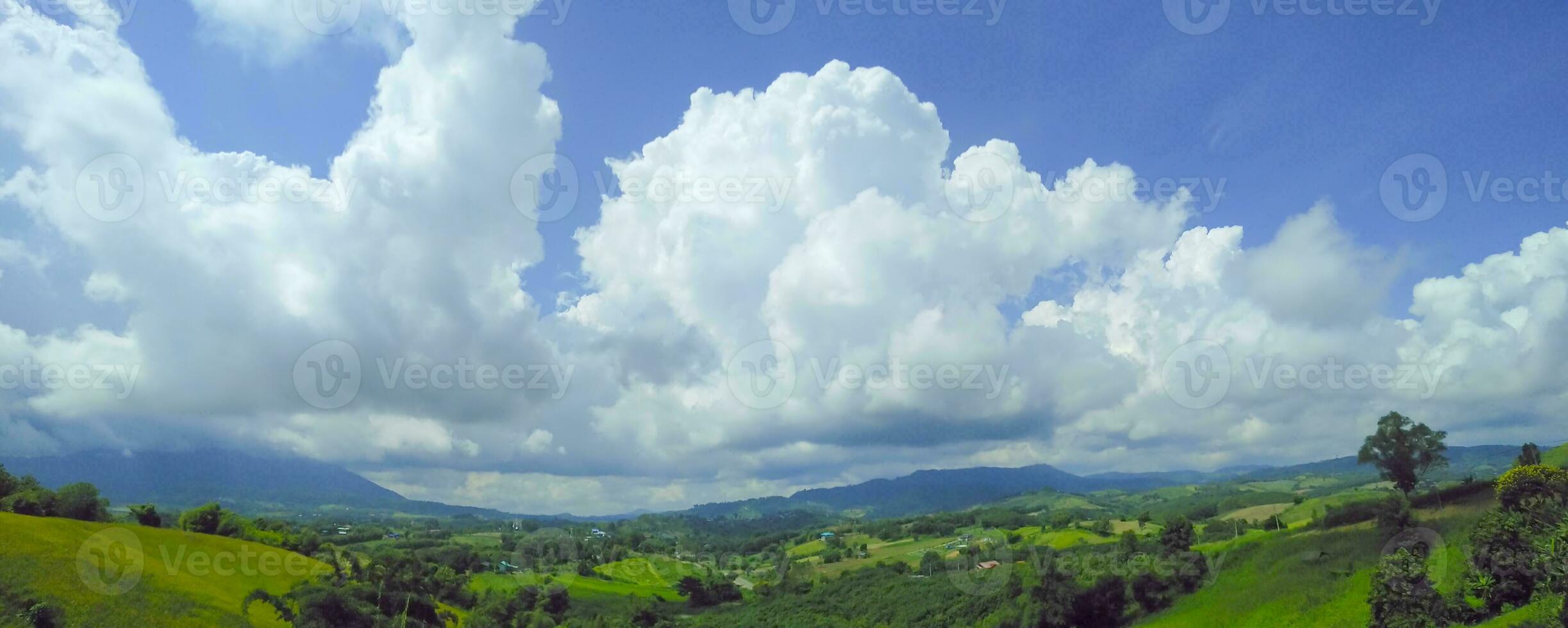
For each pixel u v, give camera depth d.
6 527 62.41
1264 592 75.25
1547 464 63.75
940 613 107.19
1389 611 54.84
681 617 131.38
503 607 102.81
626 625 112.06
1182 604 84.12
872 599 122.62
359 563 90.25
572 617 114.69
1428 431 79.94
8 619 45.62
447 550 133.12
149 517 97.44
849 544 192.25
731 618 128.50
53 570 55.19
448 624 86.88
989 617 99.38
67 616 48.62
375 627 69.00
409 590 86.12
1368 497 84.81
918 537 185.88
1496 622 46.81
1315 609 66.50
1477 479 76.69
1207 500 138.62
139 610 53.88
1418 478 80.00
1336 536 80.44
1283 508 107.31
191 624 55.25
